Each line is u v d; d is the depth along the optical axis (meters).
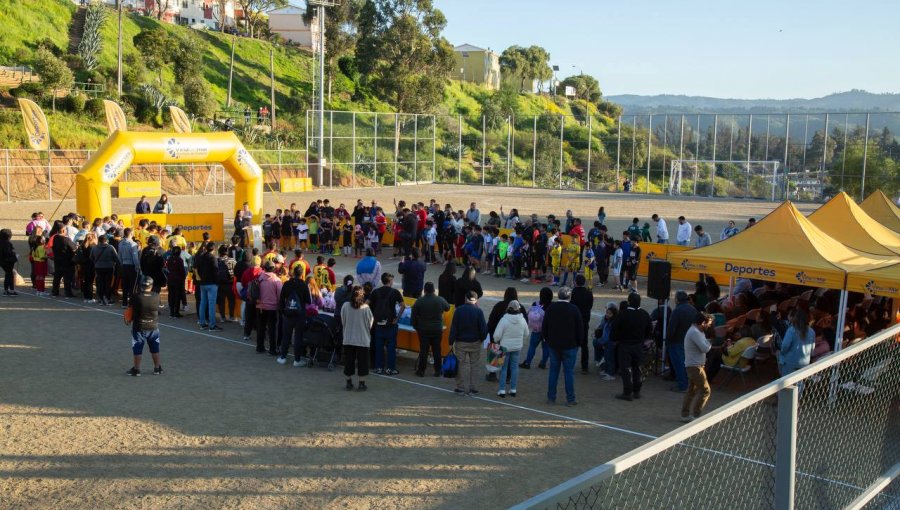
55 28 68.75
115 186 47.31
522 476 9.27
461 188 62.53
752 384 13.73
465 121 90.50
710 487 8.05
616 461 3.66
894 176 51.25
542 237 24.09
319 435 10.55
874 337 5.62
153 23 81.44
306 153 60.53
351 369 12.85
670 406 12.35
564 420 11.52
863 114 52.47
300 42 100.81
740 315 15.32
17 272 23.33
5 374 13.10
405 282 17.95
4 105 51.56
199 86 63.59
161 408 11.57
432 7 83.94
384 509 8.20
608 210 45.59
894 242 17.30
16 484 8.63
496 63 117.69
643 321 12.51
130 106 58.47
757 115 56.78
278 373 13.84
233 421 11.05
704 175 59.09
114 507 8.09
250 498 8.40
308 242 30.14
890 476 6.15
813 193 54.53
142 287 13.20
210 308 17.22
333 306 15.41
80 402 11.73
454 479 9.12
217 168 54.88
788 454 4.52
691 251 15.14
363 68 81.88
